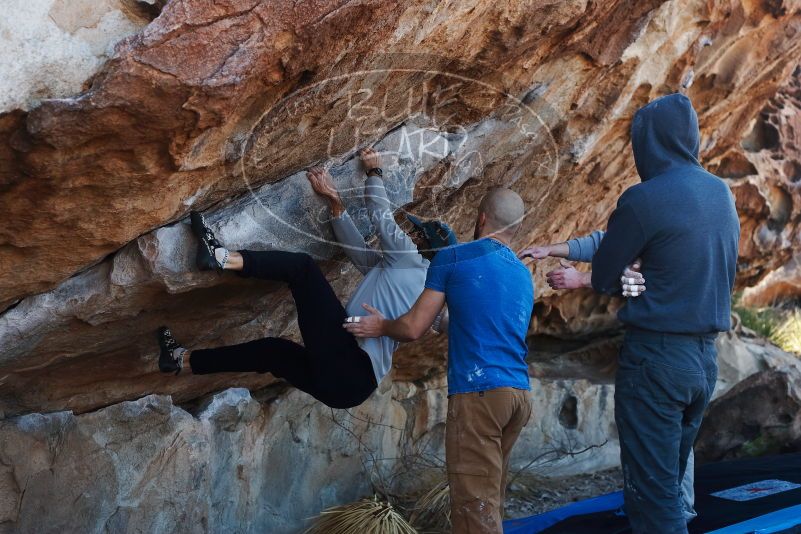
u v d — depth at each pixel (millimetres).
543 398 5688
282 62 2238
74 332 2811
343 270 3648
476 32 2814
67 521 3279
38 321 2615
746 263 7270
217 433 3982
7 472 3078
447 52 2805
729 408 5457
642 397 3178
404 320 3068
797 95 7469
